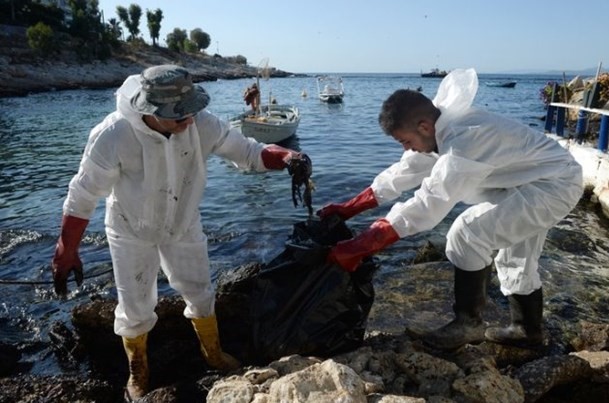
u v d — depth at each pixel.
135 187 3.04
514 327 3.58
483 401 2.76
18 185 11.53
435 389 2.88
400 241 7.13
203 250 3.44
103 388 3.50
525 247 3.26
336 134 21.33
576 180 3.04
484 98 47.97
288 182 11.62
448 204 2.90
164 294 5.38
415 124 2.97
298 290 3.22
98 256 6.69
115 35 93.94
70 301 5.39
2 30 67.69
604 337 3.88
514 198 2.98
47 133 21.28
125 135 2.90
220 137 3.28
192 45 123.00
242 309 4.33
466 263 3.11
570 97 16.47
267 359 3.25
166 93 2.71
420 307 4.42
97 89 60.28
